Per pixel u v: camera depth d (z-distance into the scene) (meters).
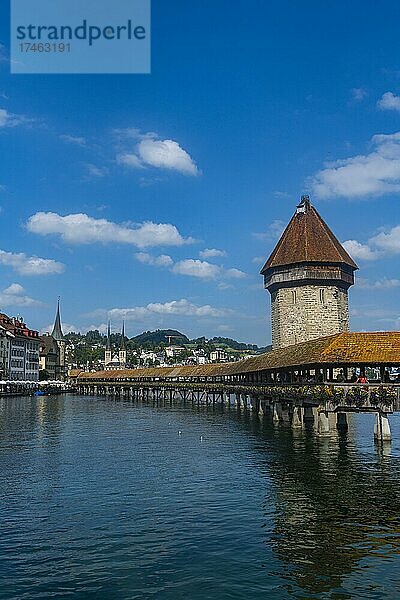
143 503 23.45
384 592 14.91
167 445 41.34
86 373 164.25
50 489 26.17
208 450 38.19
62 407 91.31
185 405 98.38
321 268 77.69
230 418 66.12
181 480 27.95
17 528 20.23
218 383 92.56
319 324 77.44
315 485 26.45
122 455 36.34
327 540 18.70
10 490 26.00
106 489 26.08
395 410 36.88
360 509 22.27
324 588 15.18
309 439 42.69
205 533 19.52
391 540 18.61
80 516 21.64
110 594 14.94
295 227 81.12
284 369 49.59
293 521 20.77
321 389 38.66
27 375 151.38
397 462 32.16
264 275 85.19
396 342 39.31
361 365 38.88
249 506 22.84
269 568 16.47
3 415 72.44
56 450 38.91
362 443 40.06
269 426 53.41
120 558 17.34
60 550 18.02
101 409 87.31
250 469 30.67
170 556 17.45
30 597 14.79
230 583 15.53
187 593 14.95
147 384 121.38
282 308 79.81
